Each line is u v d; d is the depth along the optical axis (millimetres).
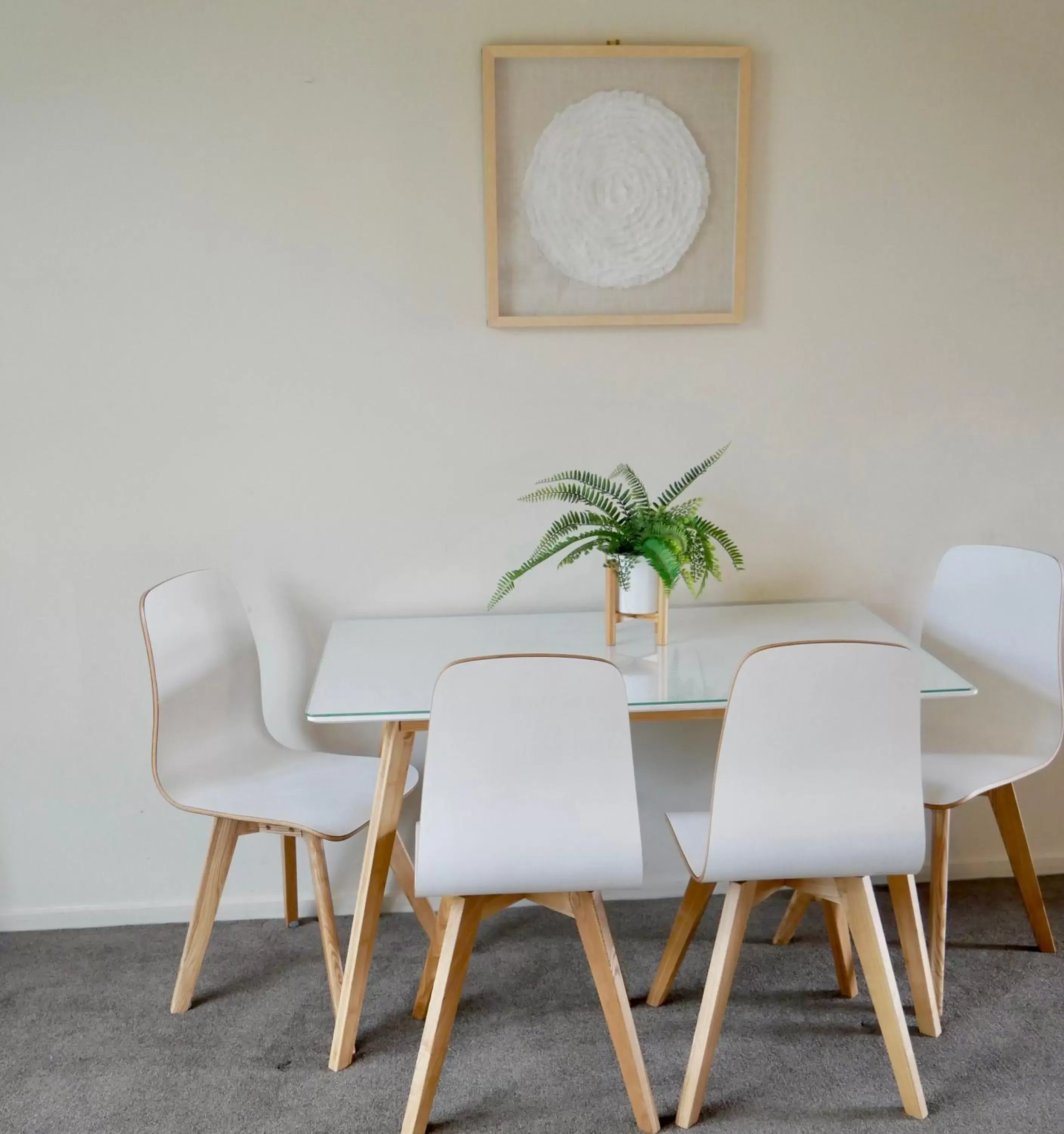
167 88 2318
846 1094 1988
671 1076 2047
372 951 2207
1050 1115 1921
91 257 2371
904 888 2080
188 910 2674
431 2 2326
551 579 2607
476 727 1713
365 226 2404
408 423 2502
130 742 2594
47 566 2494
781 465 2588
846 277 2506
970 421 2598
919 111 2441
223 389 2451
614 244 2432
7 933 2627
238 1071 2076
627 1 2359
